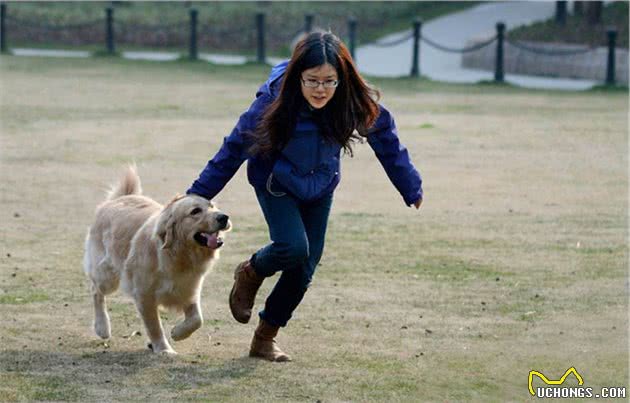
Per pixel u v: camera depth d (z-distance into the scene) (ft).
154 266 30.40
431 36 160.25
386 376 29.32
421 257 43.98
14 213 51.37
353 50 145.38
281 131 27.99
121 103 99.09
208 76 128.06
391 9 175.22
